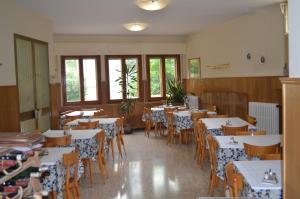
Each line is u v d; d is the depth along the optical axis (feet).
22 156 6.74
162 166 17.65
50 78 21.98
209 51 28.48
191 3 18.48
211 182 12.99
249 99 23.06
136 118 30.99
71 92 30.12
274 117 20.02
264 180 7.76
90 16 21.36
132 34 30.73
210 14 22.02
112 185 14.73
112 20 22.99
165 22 24.48
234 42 24.61
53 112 22.36
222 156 11.69
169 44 32.35
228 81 25.71
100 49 30.42
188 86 32.71
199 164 17.61
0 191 6.26
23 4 17.42
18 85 17.25
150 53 31.73
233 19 24.36
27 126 18.37
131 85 30.81
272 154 9.95
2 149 6.87
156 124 27.09
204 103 28.96
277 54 19.92
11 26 16.43
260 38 21.49
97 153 15.56
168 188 14.11
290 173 5.57
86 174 16.37
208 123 17.20
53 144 13.16
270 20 20.39
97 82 30.68
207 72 28.99
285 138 5.72
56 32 28.27
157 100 32.37
